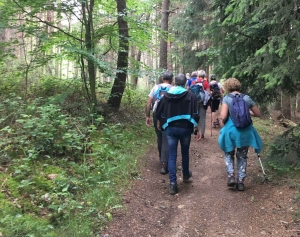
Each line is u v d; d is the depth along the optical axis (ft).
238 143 15.83
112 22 28.22
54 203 12.62
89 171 16.22
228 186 16.65
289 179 16.19
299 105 57.41
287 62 16.37
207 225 13.06
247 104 16.25
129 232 12.16
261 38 22.39
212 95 31.17
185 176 17.57
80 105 24.02
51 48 26.55
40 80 29.04
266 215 13.55
